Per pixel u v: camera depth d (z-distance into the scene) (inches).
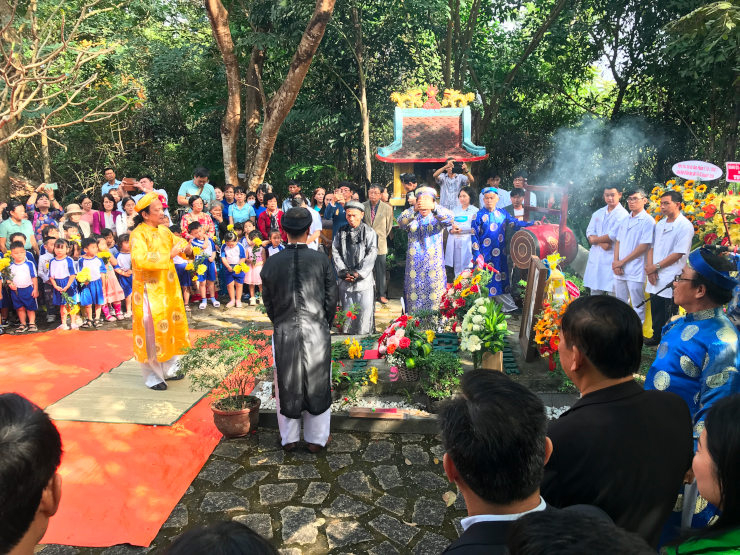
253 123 512.7
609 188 264.2
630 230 255.0
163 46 605.6
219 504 153.4
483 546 53.1
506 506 56.1
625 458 70.6
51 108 467.5
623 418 72.7
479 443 55.3
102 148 639.1
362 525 144.1
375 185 348.5
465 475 56.8
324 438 178.4
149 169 661.9
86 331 300.2
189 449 180.1
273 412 195.8
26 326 305.1
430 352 198.1
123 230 367.6
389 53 506.9
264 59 479.8
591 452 71.0
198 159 626.5
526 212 357.1
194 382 189.6
